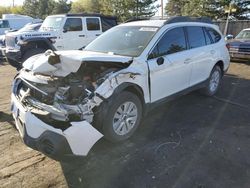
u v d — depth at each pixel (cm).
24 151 355
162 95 441
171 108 518
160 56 426
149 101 410
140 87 384
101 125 337
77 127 290
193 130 421
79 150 295
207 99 582
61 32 1006
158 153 351
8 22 1922
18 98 349
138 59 388
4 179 297
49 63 322
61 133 284
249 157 342
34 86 325
